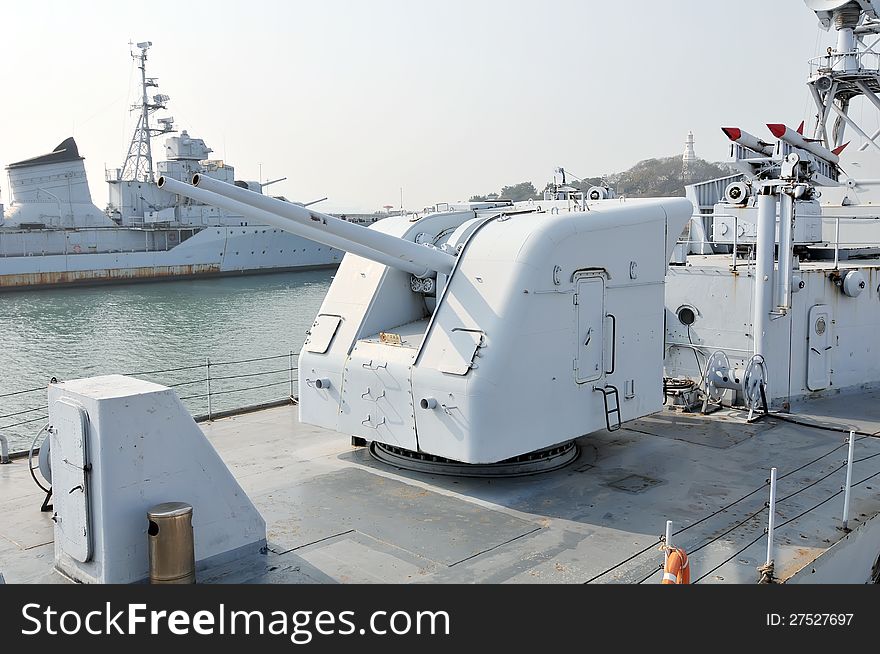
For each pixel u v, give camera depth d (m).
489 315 5.73
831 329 9.16
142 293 46.78
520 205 7.41
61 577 4.62
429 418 5.93
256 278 55.09
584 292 6.19
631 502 5.81
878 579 5.85
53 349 29.58
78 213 54.16
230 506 4.77
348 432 6.57
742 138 11.30
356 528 5.30
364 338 6.62
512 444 5.79
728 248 12.02
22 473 6.72
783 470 6.58
